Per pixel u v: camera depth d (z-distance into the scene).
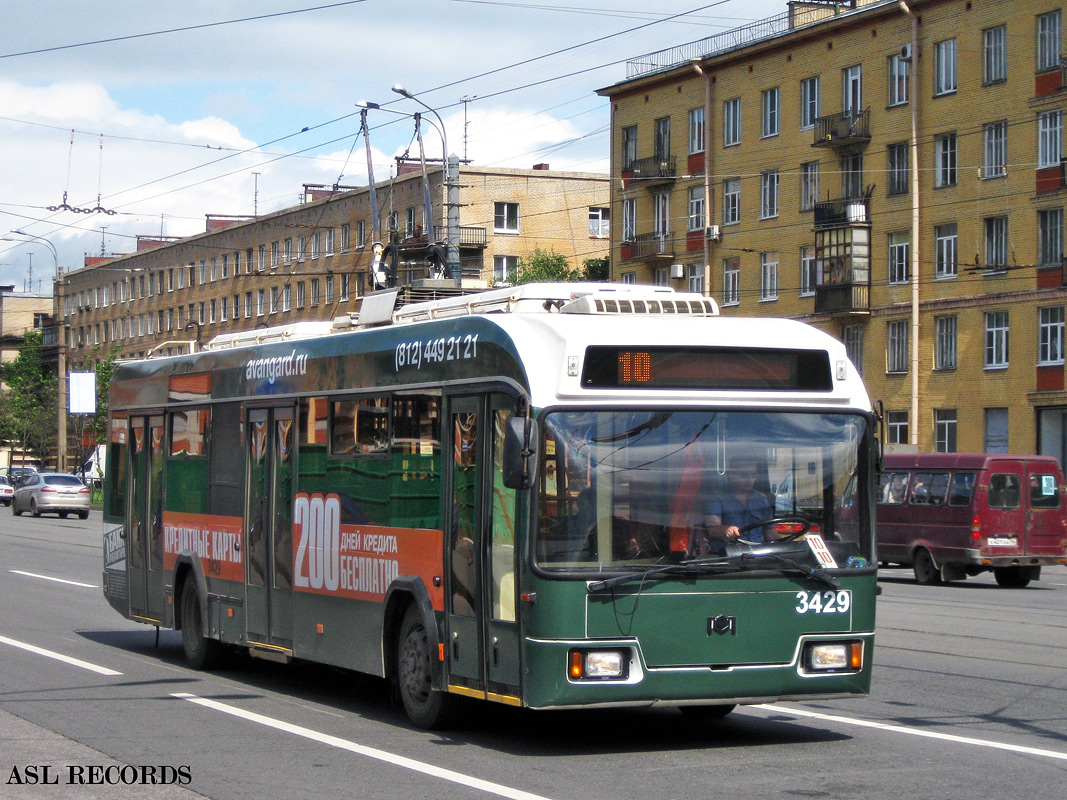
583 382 8.38
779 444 8.72
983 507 25.42
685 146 51.88
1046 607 19.73
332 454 10.79
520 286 9.82
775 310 47.97
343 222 70.88
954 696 11.08
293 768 8.20
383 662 9.90
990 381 40.41
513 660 8.38
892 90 43.66
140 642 15.36
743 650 8.45
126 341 97.56
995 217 40.44
